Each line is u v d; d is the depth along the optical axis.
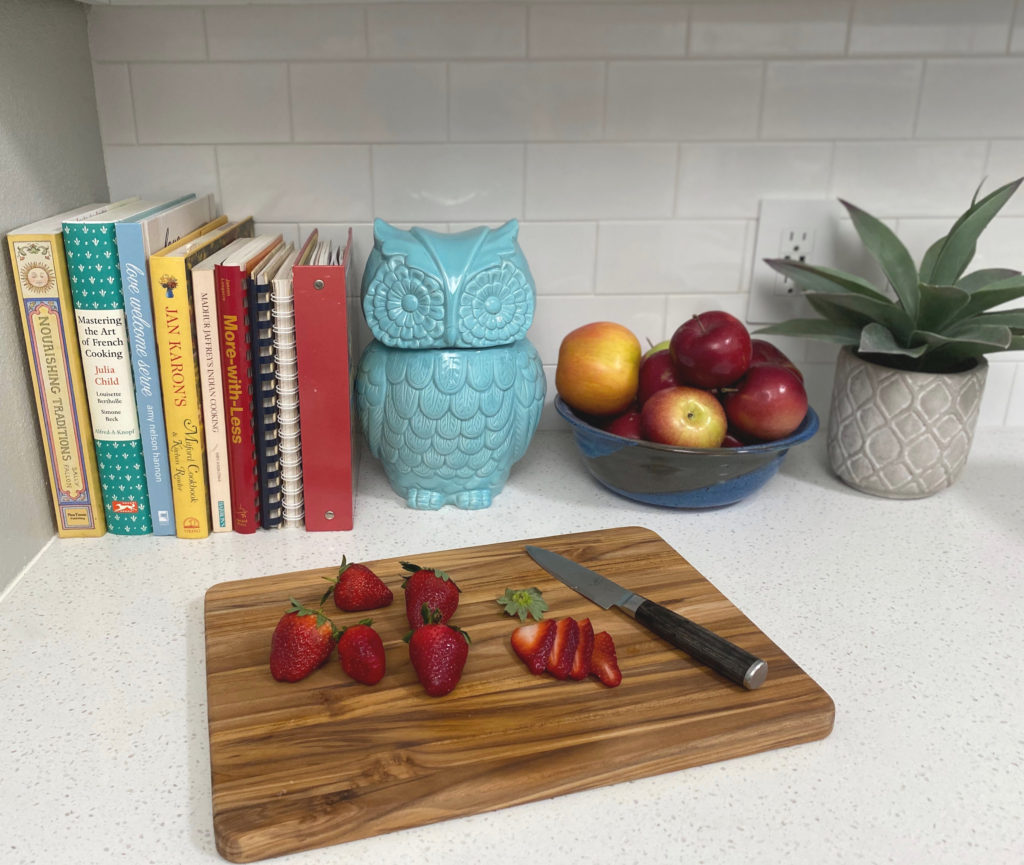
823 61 1.12
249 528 0.97
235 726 0.65
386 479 1.11
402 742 0.64
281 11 1.04
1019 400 1.31
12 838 0.57
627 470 0.99
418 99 1.09
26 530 0.89
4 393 0.84
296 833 0.57
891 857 0.57
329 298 0.89
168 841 0.58
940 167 1.19
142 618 0.81
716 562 0.92
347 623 0.78
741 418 0.98
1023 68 1.15
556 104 1.11
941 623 0.83
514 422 0.99
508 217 1.16
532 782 0.61
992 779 0.64
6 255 0.84
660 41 1.09
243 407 0.92
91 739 0.66
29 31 0.89
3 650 0.76
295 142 1.10
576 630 0.72
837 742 0.67
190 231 0.99
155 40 1.04
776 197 1.18
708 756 0.65
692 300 1.23
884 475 1.06
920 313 1.01
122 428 0.91
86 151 1.03
